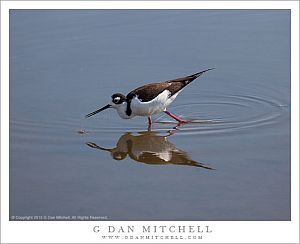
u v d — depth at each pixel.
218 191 10.67
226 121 13.80
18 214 10.29
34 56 17.17
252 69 16.31
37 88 15.55
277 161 11.67
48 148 12.59
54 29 18.59
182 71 16.20
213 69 16.38
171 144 12.71
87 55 17.22
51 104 14.73
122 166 11.80
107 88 15.47
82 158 12.14
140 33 18.33
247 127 13.41
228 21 18.92
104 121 14.02
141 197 10.58
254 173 11.24
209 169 11.49
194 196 10.55
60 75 16.22
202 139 12.88
